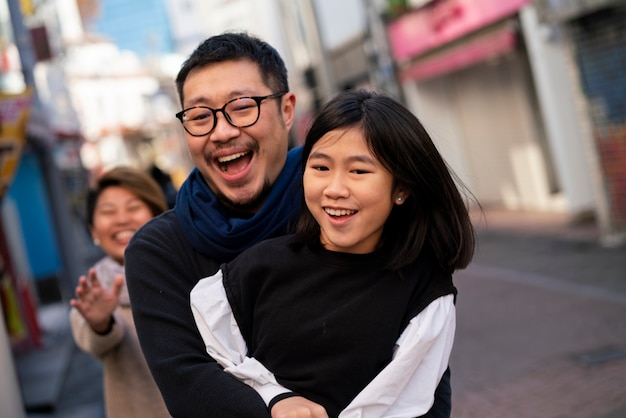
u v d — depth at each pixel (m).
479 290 9.12
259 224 1.99
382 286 1.74
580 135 12.30
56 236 11.69
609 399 5.01
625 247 10.03
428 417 1.75
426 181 1.74
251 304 1.82
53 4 18.03
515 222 13.79
